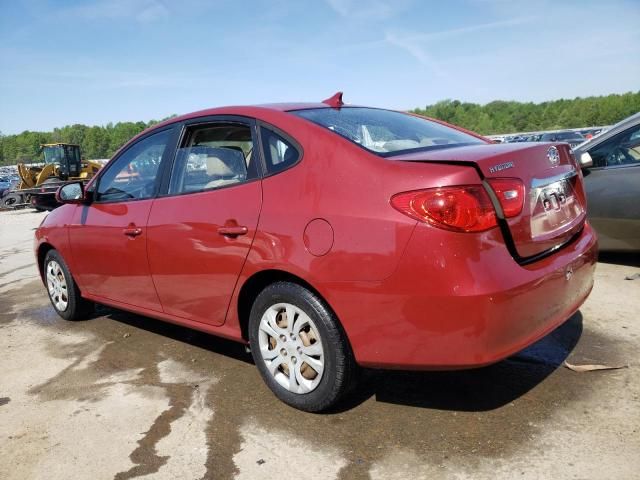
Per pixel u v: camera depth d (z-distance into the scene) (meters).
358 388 3.16
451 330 2.34
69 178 24.69
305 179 2.79
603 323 3.87
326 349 2.72
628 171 5.08
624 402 2.80
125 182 4.01
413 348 2.44
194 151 3.51
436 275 2.32
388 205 2.46
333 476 2.41
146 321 4.78
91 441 2.84
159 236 3.51
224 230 3.06
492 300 2.30
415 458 2.48
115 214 3.95
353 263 2.52
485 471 2.35
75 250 4.41
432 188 2.36
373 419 2.83
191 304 3.42
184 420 2.98
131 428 2.94
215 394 3.26
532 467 2.35
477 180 2.37
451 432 2.66
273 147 3.02
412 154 2.71
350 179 2.62
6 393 3.49
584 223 3.19
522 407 2.83
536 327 2.54
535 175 2.70
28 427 3.03
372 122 3.28
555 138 28.56
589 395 2.90
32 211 23.28
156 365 3.76
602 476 2.26
